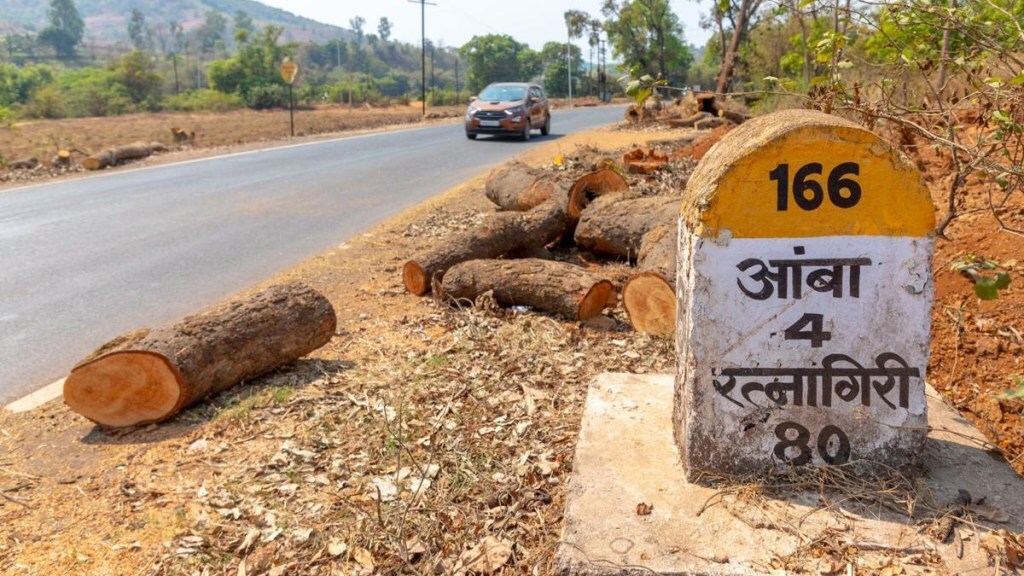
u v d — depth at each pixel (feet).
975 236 19.21
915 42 16.75
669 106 92.79
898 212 9.81
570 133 79.36
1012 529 9.59
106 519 11.46
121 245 29.22
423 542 10.75
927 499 10.07
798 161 9.73
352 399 15.06
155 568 10.36
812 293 10.05
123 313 21.27
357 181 44.55
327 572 10.25
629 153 39.11
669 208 23.82
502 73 394.32
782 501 10.16
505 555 10.41
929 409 12.51
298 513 11.46
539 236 24.77
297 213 35.01
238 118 138.51
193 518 11.39
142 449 13.53
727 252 10.02
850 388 10.30
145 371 14.06
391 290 22.58
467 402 14.90
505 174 31.68
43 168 54.70
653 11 189.47
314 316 16.78
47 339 19.33
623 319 19.85
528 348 17.63
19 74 252.62
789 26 61.41
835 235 9.91
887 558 9.19
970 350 15.69
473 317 19.70
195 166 53.62
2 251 28.45
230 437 13.76
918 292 10.00
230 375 15.26
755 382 10.34
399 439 13.10
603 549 9.45
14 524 11.35
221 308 15.92
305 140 76.54
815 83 17.42
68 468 12.98
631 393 13.44
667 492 10.44
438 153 59.47
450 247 22.52
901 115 17.58
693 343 10.32
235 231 31.40
